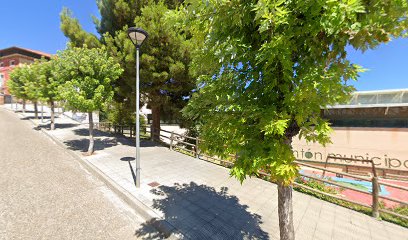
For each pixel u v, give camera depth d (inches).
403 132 402.6
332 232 173.8
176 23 110.0
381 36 77.2
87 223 173.0
